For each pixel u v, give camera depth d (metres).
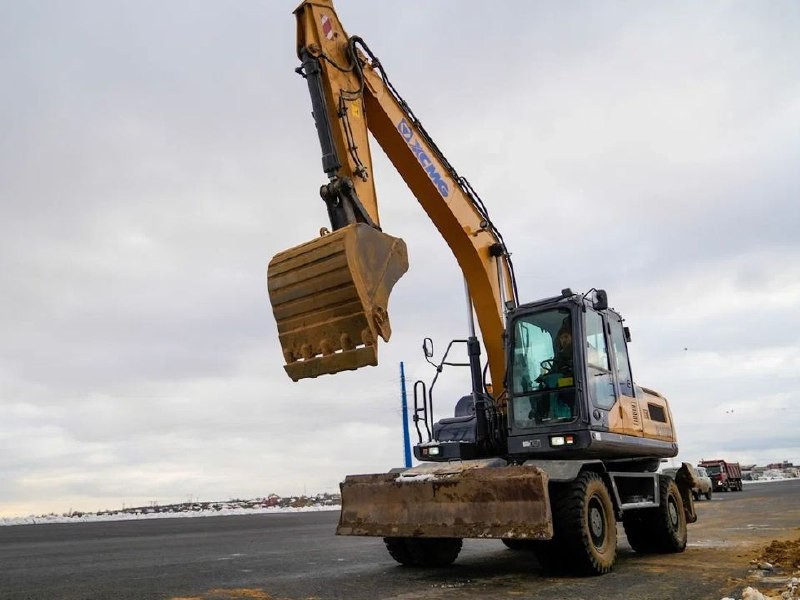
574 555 7.38
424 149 9.07
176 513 38.41
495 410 9.24
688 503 11.52
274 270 6.48
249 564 9.55
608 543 7.81
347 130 7.61
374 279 6.21
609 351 9.17
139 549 12.49
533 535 6.98
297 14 7.85
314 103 7.53
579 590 6.57
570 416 8.34
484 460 8.24
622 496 9.12
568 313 8.69
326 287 6.12
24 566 9.55
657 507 9.81
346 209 6.98
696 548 10.46
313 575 8.14
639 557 9.48
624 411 9.18
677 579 7.19
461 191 9.60
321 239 6.29
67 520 31.08
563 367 8.55
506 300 9.88
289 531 18.00
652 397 10.53
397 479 8.16
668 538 9.77
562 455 8.64
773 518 16.31
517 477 7.23
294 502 51.75
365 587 7.06
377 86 8.51
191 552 11.70
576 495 7.45
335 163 7.29
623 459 9.64
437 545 8.81
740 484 44.28
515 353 8.95
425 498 7.87
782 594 5.71
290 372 6.26
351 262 6.04
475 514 7.45
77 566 9.52
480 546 12.28
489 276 9.62
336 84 7.78
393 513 8.12
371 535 8.20
